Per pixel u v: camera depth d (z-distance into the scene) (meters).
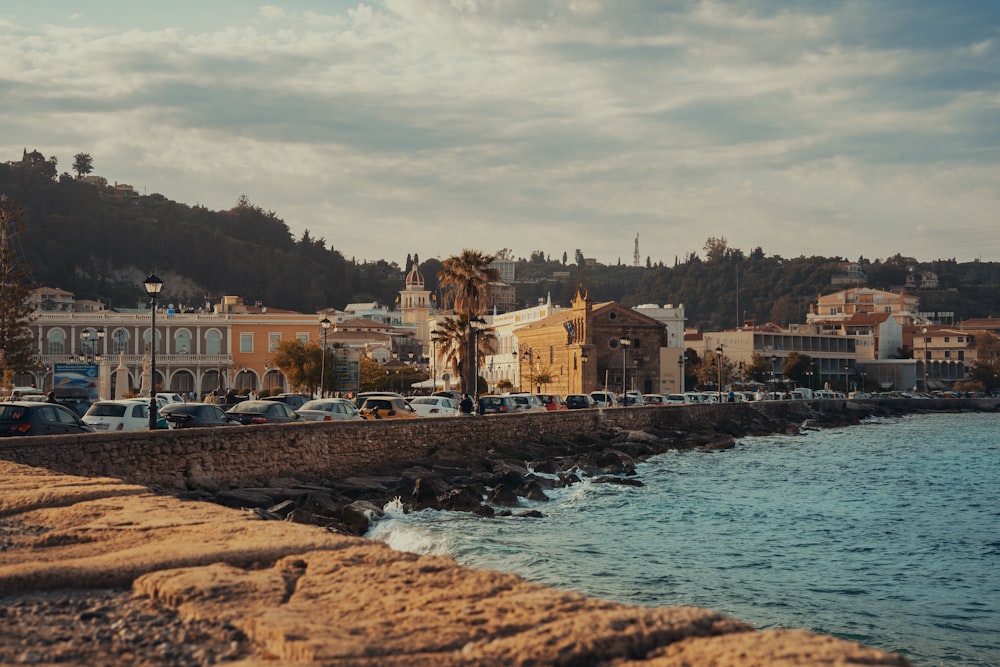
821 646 5.96
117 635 7.57
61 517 13.17
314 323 129.62
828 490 47.59
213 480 32.66
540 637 6.46
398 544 29.38
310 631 6.80
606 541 31.11
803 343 185.00
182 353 124.44
